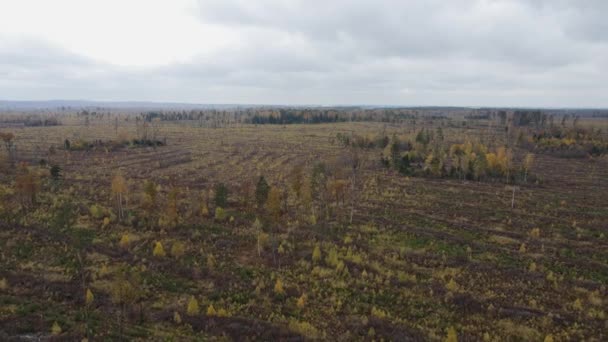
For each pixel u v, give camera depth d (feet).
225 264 131.34
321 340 91.40
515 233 167.84
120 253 134.21
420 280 123.13
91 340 85.30
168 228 159.84
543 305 108.99
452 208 204.95
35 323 90.33
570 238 163.94
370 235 161.99
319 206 202.28
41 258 127.34
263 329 94.07
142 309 100.63
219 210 173.47
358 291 115.85
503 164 278.87
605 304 110.32
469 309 107.34
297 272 127.34
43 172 254.88
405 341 91.71
